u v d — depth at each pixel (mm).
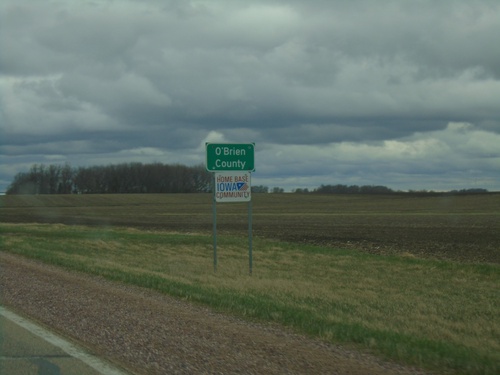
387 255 28547
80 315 9719
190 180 171625
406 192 153250
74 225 56594
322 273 21016
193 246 32219
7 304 10758
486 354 7746
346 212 88875
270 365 6852
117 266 18766
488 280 19750
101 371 6703
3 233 35500
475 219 66625
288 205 115062
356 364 6984
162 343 7816
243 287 15148
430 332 10195
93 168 165375
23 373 6688
